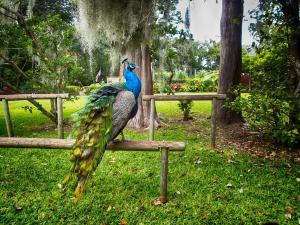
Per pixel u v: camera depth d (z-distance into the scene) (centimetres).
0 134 816
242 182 471
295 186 459
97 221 358
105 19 763
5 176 483
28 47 876
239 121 905
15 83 956
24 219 358
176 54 1040
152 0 743
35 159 571
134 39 814
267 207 394
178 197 418
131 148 376
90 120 333
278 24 624
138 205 395
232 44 884
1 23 881
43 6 1371
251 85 701
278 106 611
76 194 298
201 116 1098
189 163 556
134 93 390
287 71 659
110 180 473
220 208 389
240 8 871
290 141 587
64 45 945
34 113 1174
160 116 1068
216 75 2316
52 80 916
